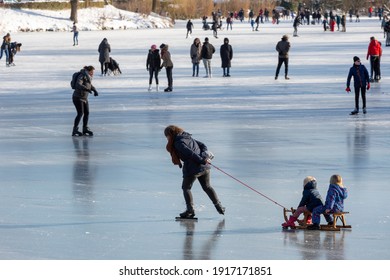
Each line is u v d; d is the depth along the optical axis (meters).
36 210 28.16
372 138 44.84
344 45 128.12
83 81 46.06
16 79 82.00
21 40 154.62
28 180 33.59
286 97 64.62
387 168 36.19
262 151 40.53
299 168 36.12
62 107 60.00
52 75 86.19
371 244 23.81
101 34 177.25
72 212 27.88
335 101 61.91
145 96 66.38
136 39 153.62
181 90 70.50
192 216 27.03
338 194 25.50
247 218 27.16
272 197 30.25
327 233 25.27
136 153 40.38
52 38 161.38
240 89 70.69
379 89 69.56
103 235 24.75
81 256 22.22
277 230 25.64
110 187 32.19
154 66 70.06
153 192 31.23
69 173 35.16
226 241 24.14
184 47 129.38
